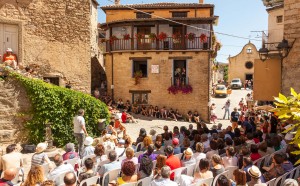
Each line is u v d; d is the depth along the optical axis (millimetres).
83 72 18844
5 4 16656
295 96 3842
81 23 18766
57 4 18188
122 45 27797
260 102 26594
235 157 7594
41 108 13453
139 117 25094
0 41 16703
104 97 26547
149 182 6309
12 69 13500
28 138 13391
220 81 61656
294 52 13883
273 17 24672
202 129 11008
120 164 7070
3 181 5395
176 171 6980
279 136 9570
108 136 10375
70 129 14086
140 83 27219
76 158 8062
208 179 6090
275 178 6227
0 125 12719
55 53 18172
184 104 26844
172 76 26781
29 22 17422
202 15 28781
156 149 8461
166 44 26938
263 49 15703
